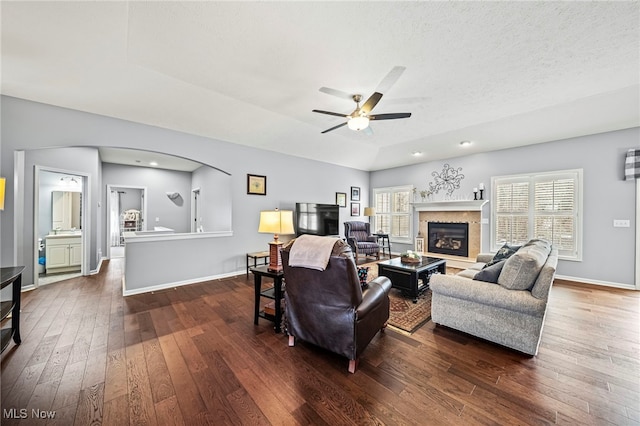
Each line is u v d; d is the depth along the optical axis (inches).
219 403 60.9
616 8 73.4
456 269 205.2
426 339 92.1
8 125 114.6
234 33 84.8
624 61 100.6
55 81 108.1
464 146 207.2
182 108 138.6
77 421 54.9
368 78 112.4
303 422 55.4
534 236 186.9
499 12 75.1
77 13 75.4
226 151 180.9
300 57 98.0
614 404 60.1
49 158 160.4
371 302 79.0
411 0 70.6
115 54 97.9
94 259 195.3
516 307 80.4
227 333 96.5
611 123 150.2
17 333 86.4
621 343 88.4
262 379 69.7
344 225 263.6
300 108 148.4
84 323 104.0
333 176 259.0
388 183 285.0
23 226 147.0
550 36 85.7
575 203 170.2
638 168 148.9
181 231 288.5
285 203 216.8
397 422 55.2
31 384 66.2
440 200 243.3
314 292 76.4
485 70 106.6
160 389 65.4
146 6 73.1
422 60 99.3
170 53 96.6
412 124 174.1
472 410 58.6
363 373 72.4
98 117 132.7
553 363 76.9
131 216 361.7
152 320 107.7
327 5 72.4
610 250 158.4
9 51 90.4
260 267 108.3
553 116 152.0
